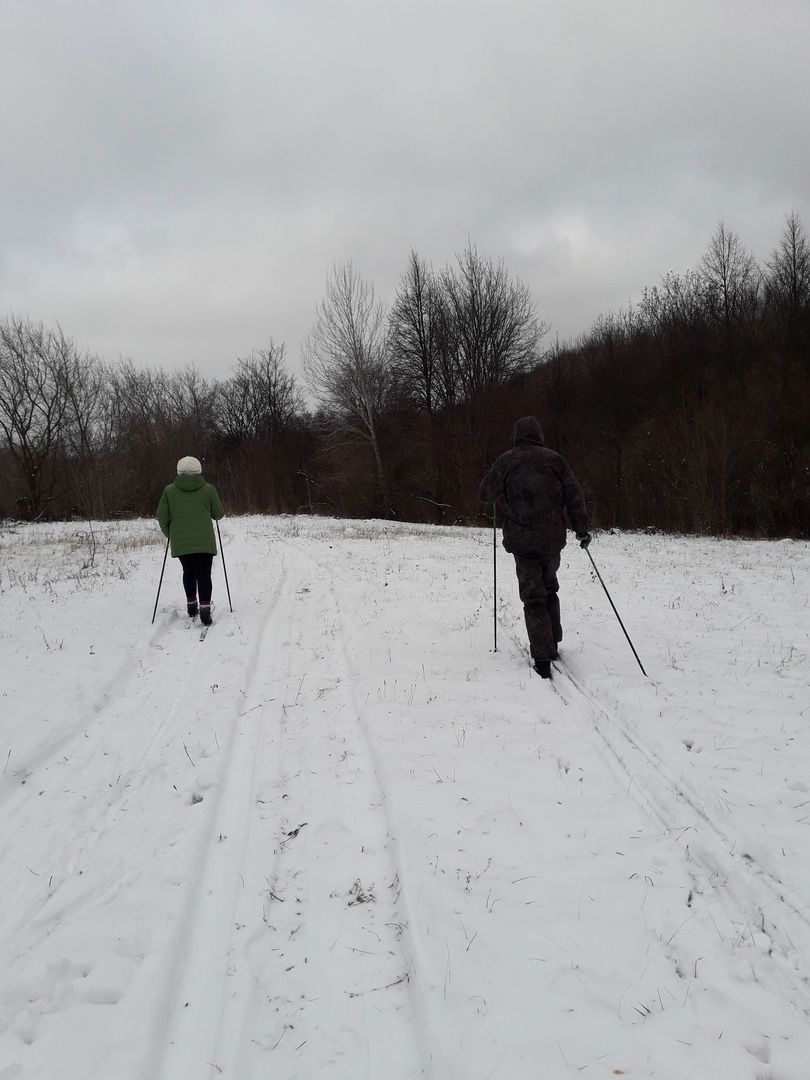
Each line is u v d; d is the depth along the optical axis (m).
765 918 2.83
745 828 3.43
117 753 4.73
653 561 13.71
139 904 3.10
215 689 5.88
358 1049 2.36
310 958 2.78
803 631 7.17
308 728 4.99
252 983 2.66
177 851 3.51
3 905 3.17
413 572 11.88
